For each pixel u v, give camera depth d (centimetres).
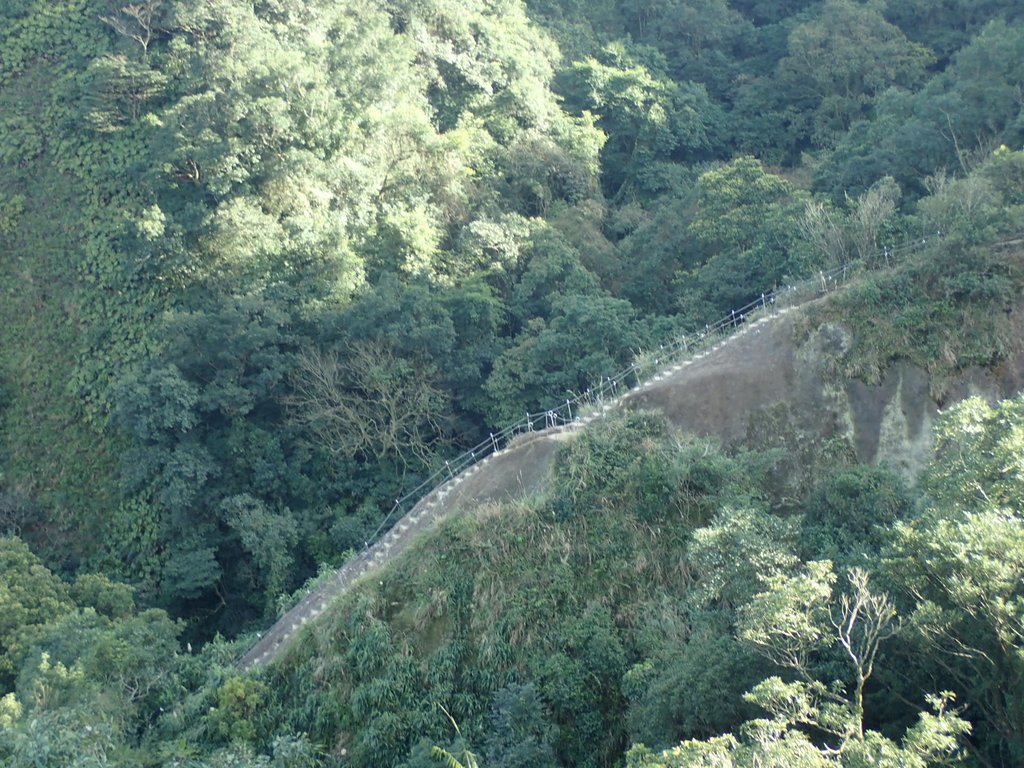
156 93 4531
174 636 2828
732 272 3872
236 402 3678
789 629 1462
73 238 4388
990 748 1482
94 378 4056
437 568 2272
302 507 3725
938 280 2527
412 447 3772
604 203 5116
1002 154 3241
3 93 4784
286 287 3903
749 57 6506
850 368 2502
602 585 2203
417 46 4984
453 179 4538
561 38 6025
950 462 1598
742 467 2317
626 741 1989
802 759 1242
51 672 2266
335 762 2097
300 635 2297
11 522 3834
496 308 4088
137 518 3694
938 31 5819
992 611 1376
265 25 4681
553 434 2675
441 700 2119
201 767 1981
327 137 4294
